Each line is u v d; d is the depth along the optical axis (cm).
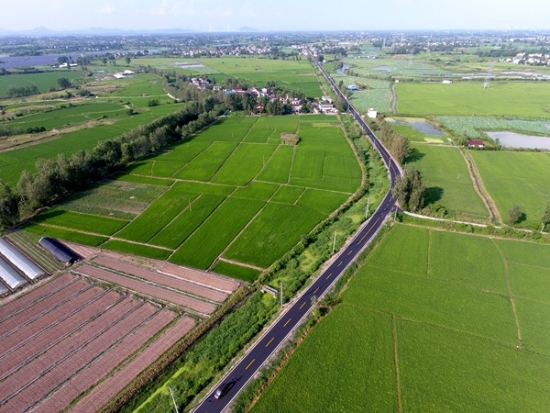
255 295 7269
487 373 5459
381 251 8512
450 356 5744
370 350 5884
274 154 15338
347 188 12088
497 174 12812
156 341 6334
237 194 11731
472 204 10706
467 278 7531
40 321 6912
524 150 15075
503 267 7856
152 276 8062
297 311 6794
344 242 8931
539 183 12006
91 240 9438
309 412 4956
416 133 17925
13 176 13112
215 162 14538
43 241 9194
